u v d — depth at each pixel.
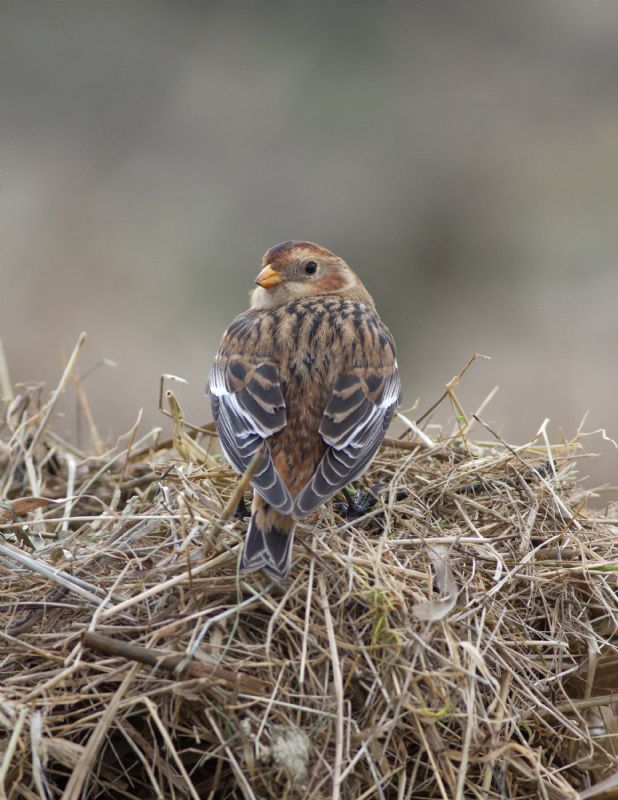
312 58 25.95
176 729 7.59
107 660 7.62
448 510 9.35
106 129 25.23
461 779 7.25
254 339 9.66
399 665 7.57
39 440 11.16
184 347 21.20
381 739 7.50
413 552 8.55
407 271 23.94
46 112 25.19
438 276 23.92
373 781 7.35
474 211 24.56
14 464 10.70
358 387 9.31
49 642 7.91
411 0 26.28
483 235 24.27
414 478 9.67
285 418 9.02
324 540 8.47
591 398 19.23
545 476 9.73
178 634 7.65
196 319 22.08
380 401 9.50
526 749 7.54
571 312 22.39
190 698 7.34
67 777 7.64
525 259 23.97
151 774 7.25
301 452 8.95
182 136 25.16
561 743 8.12
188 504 8.40
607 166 25.06
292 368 9.34
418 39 26.19
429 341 22.44
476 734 7.59
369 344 9.77
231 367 9.52
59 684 7.51
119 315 21.64
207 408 19.06
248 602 7.75
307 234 24.06
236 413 9.16
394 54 26.08
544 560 8.84
